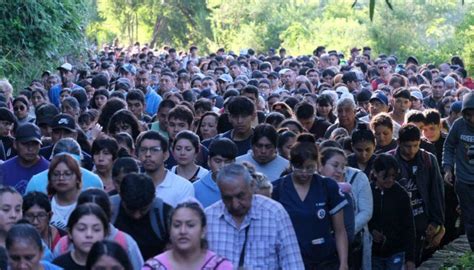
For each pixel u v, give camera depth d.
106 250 8.81
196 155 14.30
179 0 84.44
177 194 12.52
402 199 13.84
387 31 65.50
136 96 20.17
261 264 10.27
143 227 10.85
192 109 18.95
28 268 9.28
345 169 12.96
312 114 18.05
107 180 13.62
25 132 13.98
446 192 19.08
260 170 13.47
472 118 17.62
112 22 84.06
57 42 33.19
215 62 39.72
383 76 34.53
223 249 10.27
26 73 32.22
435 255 18.53
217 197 12.61
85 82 28.94
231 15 80.00
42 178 13.07
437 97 26.69
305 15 78.75
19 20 32.12
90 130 18.48
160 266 9.40
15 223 10.02
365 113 21.19
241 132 15.46
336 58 40.91
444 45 62.69
